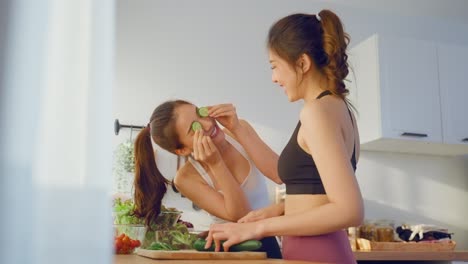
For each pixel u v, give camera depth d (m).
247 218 1.44
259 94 3.19
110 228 0.44
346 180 1.11
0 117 0.41
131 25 3.04
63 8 0.46
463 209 3.45
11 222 0.40
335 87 1.27
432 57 3.15
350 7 3.53
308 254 1.23
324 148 1.13
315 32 1.32
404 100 3.01
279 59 1.35
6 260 0.40
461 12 3.65
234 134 1.83
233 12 3.26
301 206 1.25
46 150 0.43
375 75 3.00
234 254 1.22
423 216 3.34
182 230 1.68
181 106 1.73
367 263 2.64
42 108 0.43
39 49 0.43
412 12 3.64
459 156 3.52
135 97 2.96
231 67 3.18
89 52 0.46
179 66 3.08
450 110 3.12
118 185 2.73
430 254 2.56
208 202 1.68
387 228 2.84
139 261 1.14
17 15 0.43
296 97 1.36
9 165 0.41
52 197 0.43
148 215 1.68
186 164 1.77
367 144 3.12
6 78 0.42
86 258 0.43
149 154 1.74
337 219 1.10
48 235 0.42
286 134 3.19
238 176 1.78
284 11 3.37
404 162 3.38
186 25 3.14
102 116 0.45
